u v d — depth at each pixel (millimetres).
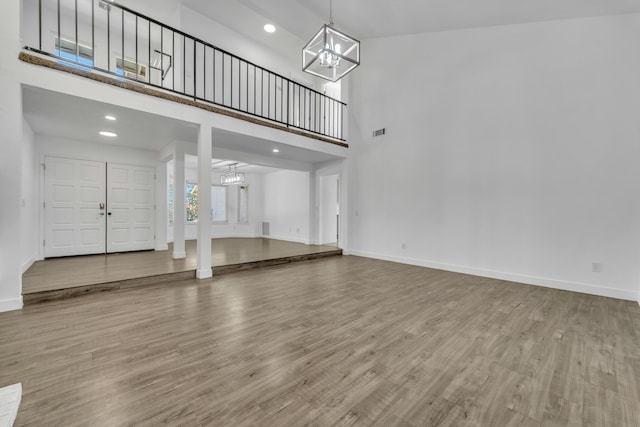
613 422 1409
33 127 4234
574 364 1944
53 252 4949
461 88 4734
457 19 4371
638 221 3363
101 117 3684
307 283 3963
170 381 1682
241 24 5793
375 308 2980
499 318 2752
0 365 1821
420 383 1705
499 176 4344
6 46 2613
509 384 1710
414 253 5359
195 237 8711
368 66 6062
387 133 5766
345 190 6480
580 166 3705
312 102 7609
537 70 4004
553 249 3895
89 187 5281
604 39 3549
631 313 2934
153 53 5992
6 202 2682
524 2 3607
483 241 4504
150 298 3229
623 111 3439
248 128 4516
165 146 5559
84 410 1427
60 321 2537
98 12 5102
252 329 2426
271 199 9195
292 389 1624
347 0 4434
